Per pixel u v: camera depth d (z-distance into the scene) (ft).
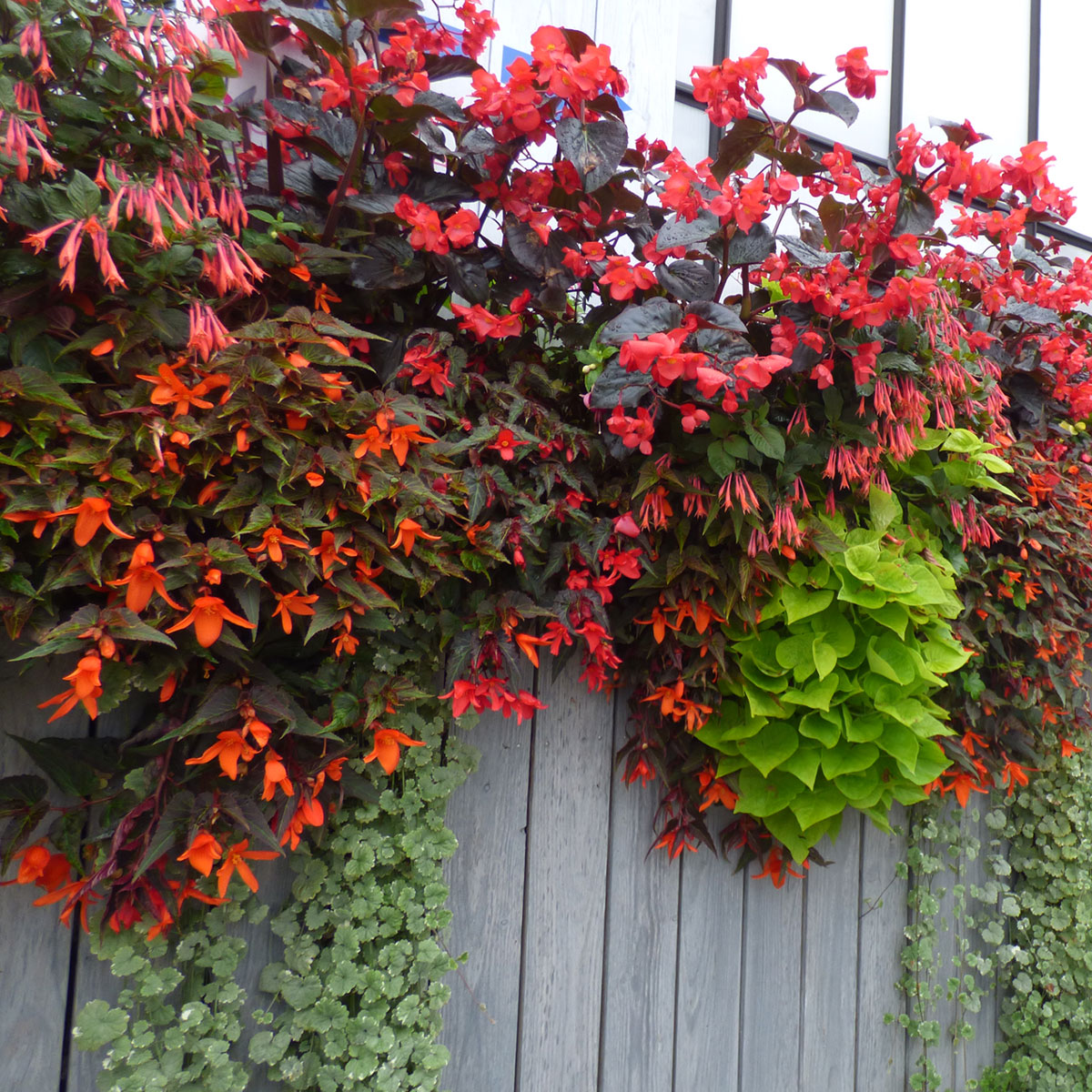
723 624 5.01
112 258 3.28
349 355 3.75
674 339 4.10
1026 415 6.91
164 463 3.28
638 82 6.87
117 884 3.43
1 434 3.06
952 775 6.36
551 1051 4.98
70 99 3.30
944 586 5.44
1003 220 5.67
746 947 5.74
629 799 5.35
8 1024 3.56
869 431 4.77
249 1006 4.11
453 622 4.33
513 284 4.67
